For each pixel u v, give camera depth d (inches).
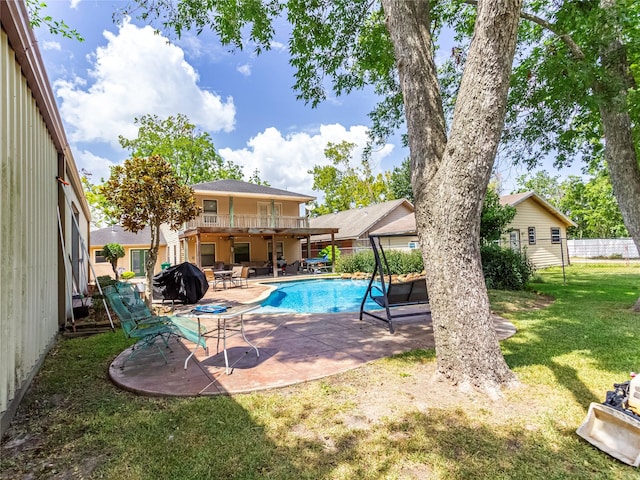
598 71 219.8
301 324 250.8
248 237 817.5
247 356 173.9
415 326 240.8
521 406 112.3
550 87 254.5
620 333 196.2
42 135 177.3
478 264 128.6
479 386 122.3
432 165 134.7
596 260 923.4
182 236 727.1
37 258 159.0
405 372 145.0
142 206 331.0
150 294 344.5
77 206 403.9
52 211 207.5
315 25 261.9
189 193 358.0
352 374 144.8
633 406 93.4
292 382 136.7
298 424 104.8
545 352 165.0
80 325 240.4
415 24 143.1
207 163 1080.8
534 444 92.2
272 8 245.1
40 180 170.4
